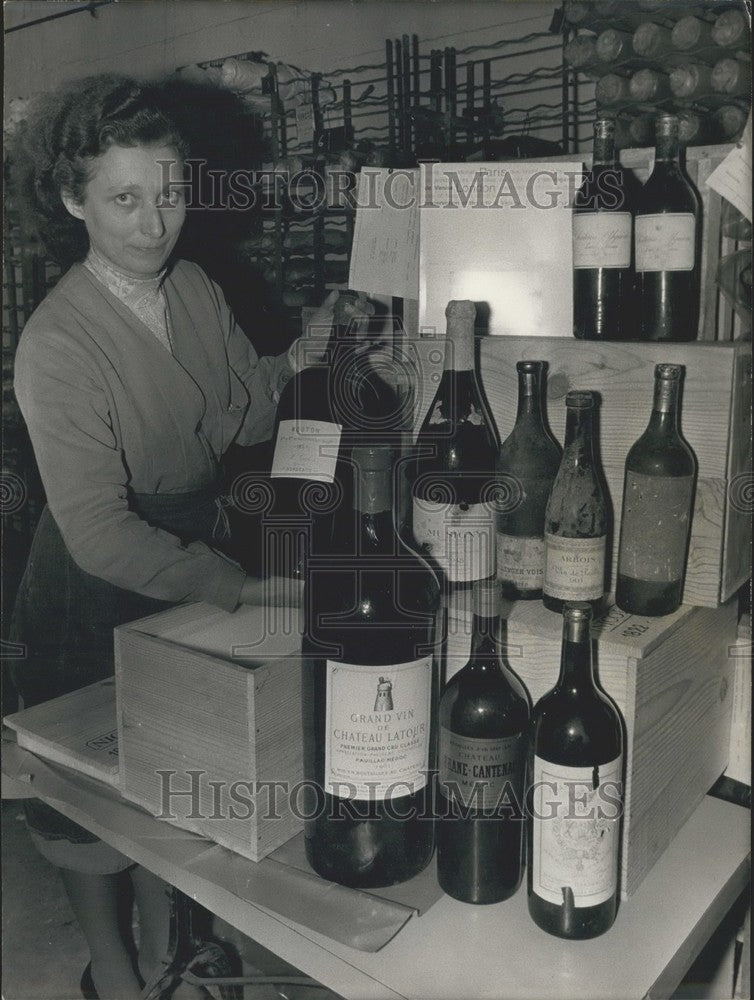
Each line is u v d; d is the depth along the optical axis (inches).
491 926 31.7
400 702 31.1
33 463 49.4
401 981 29.0
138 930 52.1
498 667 32.2
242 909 32.2
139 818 36.4
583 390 36.1
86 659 48.8
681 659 34.9
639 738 32.2
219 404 51.4
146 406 46.4
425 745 32.4
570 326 38.7
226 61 51.7
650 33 43.2
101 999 49.0
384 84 57.9
